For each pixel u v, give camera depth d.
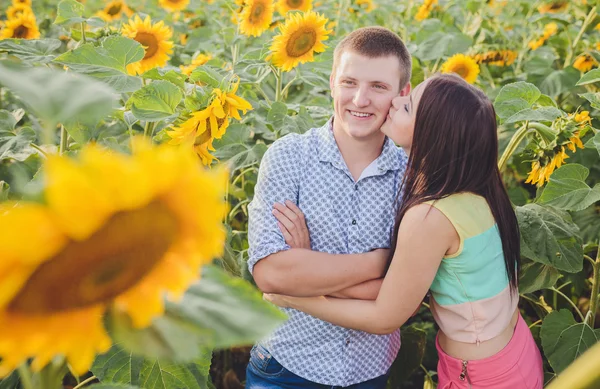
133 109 2.24
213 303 0.83
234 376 3.60
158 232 0.73
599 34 5.78
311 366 2.38
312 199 2.30
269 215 2.28
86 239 0.67
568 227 2.74
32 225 0.63
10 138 2.41
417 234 2.04
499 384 2.17
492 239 2.11
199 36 5.52
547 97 2.89
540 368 2.34
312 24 3.18
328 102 3.93
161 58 3.27
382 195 2.32
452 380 2.23
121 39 2.35
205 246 0.74
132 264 0.74
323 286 2.18
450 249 2.08
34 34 3.97
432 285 2.21
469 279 2.10
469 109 2.06
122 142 3.07
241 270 2.77
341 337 2.35
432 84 2.12
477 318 2.13
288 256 2.19
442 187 2.06
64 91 0.71
